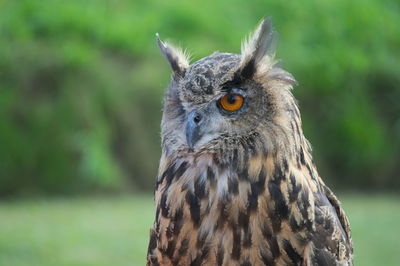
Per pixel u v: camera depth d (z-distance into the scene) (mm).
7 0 18719
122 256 11086
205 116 4824
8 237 12227
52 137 18344
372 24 21797
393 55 22281
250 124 4715
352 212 15977
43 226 13406
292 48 21203
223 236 4559
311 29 21719
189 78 4938
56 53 19234
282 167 4629
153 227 5004
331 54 21125
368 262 10984
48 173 18188
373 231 13492
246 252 4547
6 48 18906
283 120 4668
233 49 21125
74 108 18594
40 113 18516
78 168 18156
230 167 4688
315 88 21156
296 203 4605
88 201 17031
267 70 4770
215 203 4598
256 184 4605
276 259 4559
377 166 21094
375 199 18594
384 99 21875
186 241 4637
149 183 18797
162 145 5082
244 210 4555
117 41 20750
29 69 18891
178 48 5387
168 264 4773
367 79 21719
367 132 21109
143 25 21391
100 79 19203
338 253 4797
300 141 4797
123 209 15633
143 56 20453
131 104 19188
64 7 20812
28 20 19922
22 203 16766
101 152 18188
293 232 4582
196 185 4684
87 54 19469
